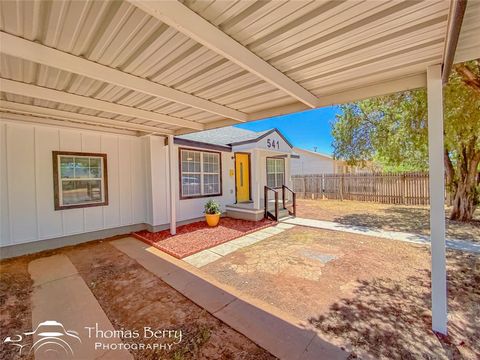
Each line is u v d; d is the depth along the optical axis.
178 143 6.85
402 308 2.69
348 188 12.84
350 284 3.29
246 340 2.21
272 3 1.57
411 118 6.35
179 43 2.08
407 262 4.05
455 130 4.92
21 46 1.99
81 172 5.62
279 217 8.17
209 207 7.14
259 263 4.14
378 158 10.67
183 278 3.59
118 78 2.60
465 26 1.77
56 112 4.14
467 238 5.28
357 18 1.71
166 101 3.65
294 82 2.87
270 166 10.92
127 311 2.73
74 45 2.12
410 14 1.65
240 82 2.96
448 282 3.27
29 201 4.85
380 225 6.84
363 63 2.40
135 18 1.74
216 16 1.72
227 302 2.89
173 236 5.93
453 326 2.37
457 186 7.13
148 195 6.51
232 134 10.56
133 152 6.59
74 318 2.61
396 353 2.01
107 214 6.05
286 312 2.65
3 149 4.55
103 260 4.40
